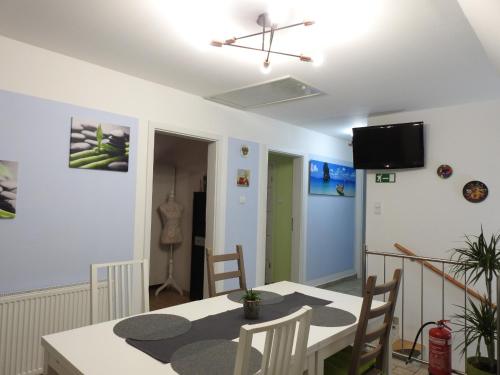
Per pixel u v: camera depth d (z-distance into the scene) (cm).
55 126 262
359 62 257
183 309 199
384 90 320
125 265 217
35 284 253
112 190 294
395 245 385
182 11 197
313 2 182
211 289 239
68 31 227
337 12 190
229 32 220
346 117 425
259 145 420
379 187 402
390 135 384
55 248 262
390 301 184
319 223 529
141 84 311
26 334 241
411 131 372
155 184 485
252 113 411
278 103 370
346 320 186
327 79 295
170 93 331
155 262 486
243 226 401
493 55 203
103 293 280
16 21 215
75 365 130
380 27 206
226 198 382
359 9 187
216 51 249
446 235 358
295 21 201
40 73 254
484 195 337
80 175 276
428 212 370
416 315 369
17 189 245
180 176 498
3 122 239
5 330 233
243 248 400
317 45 231
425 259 301
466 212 348
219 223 374
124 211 301
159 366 131
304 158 493
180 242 480
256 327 108
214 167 373
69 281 269
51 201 261
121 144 298
